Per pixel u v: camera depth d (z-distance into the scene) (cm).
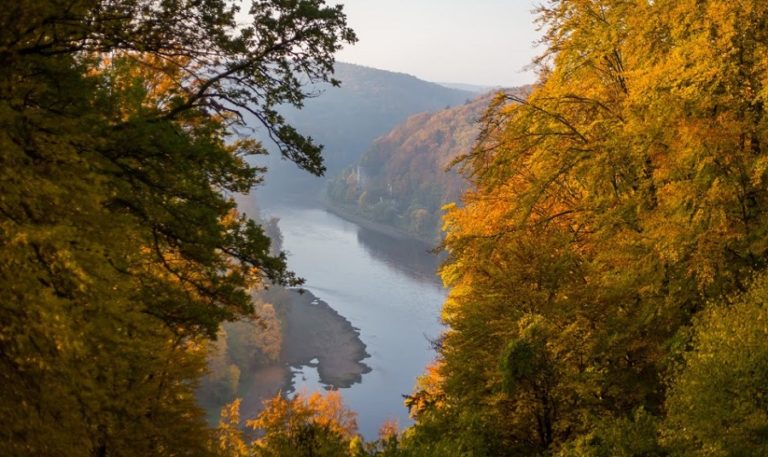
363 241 17000
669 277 1281
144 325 738
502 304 1379
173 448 1305
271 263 1037
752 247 1148
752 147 1255
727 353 927
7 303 587
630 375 1316
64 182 659
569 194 1756
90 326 621
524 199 1606
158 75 1106
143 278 966
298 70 1005
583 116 1681
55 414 625
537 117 1661
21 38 707
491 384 1280
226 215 1049
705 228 1202
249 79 993
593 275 1433
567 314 1300
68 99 778
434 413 1389
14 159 624
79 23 736
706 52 1217
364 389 7638
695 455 923
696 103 1255
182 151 878
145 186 900
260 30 955
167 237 970
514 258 1421
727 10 1205
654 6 1362
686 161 1212
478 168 1750
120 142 835
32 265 613
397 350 8900
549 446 1252
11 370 619
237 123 1043
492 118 1769
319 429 1280
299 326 9800
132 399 880
